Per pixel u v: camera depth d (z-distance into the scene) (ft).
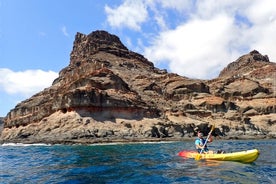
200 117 289.53
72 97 220.23
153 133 214.07
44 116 247.50
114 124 215.10
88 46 474.49
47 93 310.04
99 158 85.30
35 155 106.32
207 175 52.29
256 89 373.40
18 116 297.94
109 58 446.60
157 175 53.06
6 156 106.42
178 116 257.75
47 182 49.55
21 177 55.57
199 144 77.41
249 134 273.13
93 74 262.47
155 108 254.47
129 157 86.74
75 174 56.18
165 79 379.14
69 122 211.20
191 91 343.46
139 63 468.75
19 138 223.71
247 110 328.08
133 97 251.19
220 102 316.40
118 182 47.52
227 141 211.82
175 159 76.43
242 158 67.10
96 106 220.84
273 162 68.18
